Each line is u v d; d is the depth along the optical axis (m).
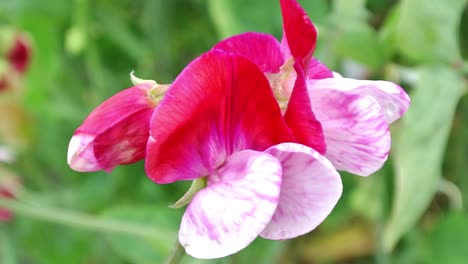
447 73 0.34
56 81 0.51
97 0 0.48
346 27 0.34
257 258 0.43
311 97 0.25
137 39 0.49
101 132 0.25
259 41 0.26
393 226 0.34
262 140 0.25
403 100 0.25
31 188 0.51
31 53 0.48
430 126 0.33
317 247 0.55
